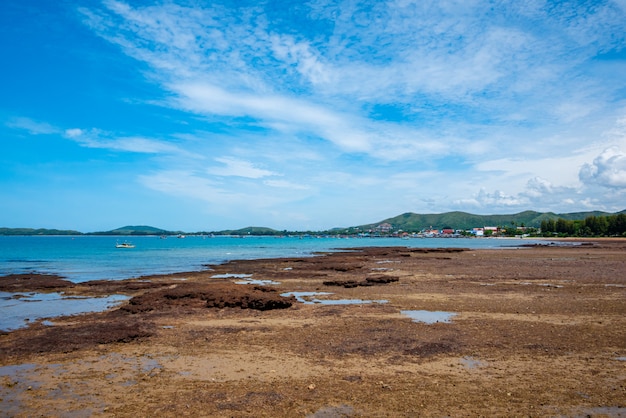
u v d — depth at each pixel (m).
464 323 16.62
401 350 13.02
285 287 29.86
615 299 21.64
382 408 8.77
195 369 11.48
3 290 29.17
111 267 50.22
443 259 57.34
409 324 16.64
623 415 8.28
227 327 16.69
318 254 79.50
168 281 34.06
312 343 14.01
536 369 11.07
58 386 10.27
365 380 10.45
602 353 12.35
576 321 16.56
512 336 14.41
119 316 19.52
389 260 56.53
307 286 30.28
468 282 30.17
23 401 9.37
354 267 43.72
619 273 34.69
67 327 17.09
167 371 11.33
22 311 21.36
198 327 16.77
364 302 22.61
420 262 51.97
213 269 46.34
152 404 9.12
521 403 8.91
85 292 28.09
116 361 12.30
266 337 14.95
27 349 13.58
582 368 11.08
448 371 11.04
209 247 124.56
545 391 9.55
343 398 9.34
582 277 32.06
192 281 34.19
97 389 10.05
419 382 10.27
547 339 13.95
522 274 35.03
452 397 9.30
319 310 20.22
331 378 10.64
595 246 94.81
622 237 162.75
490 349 12.96
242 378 10.72
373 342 14.00
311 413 8.59
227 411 8.73
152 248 116.31
